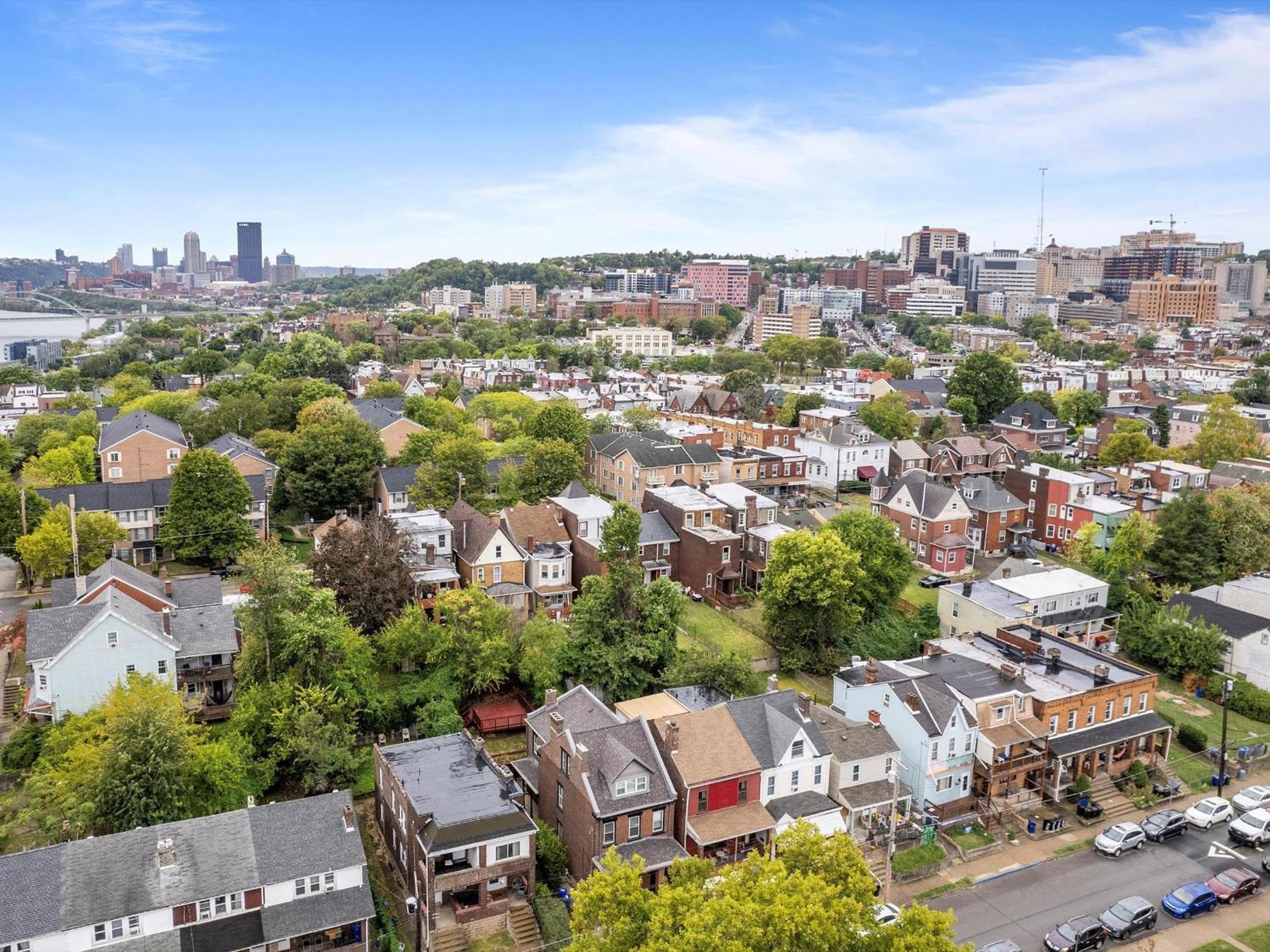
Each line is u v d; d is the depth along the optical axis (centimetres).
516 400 17700
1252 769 7750
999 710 6988
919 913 3950
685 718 6284
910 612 10294
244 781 6266
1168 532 11125
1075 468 15575
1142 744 7606
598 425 16575
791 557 8838
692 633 9450
